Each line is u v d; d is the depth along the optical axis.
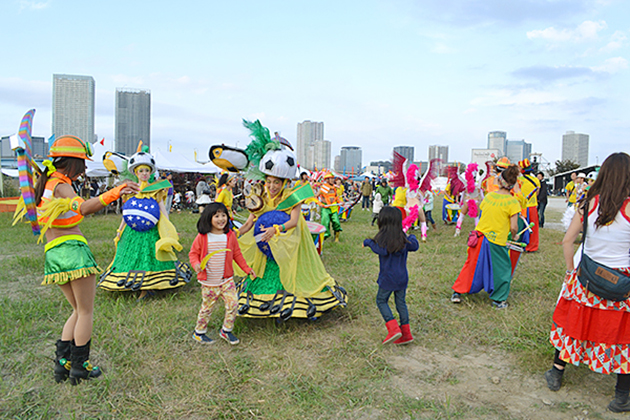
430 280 6.43
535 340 4.18
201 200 12.38
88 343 3.38
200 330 4.14
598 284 2.95
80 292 3.27
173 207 19.42
